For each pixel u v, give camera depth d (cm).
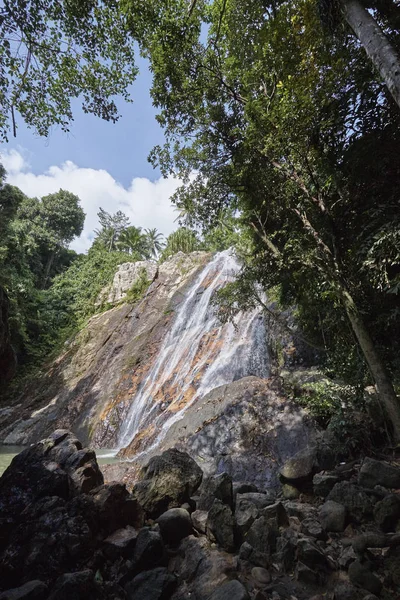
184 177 793
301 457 483
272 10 699
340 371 657
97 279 3175
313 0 502
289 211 692
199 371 1302
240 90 739
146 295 2531
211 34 759
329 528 321
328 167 561
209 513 308
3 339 786
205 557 274
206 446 705
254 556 269
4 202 1859
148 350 1897
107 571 257
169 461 383
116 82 666
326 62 498
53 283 3712
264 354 1084
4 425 1841
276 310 1106
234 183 730
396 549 265
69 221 4334
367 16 403
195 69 719
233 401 801
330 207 589
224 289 830
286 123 535
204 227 841
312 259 594
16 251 2758
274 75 625
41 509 278
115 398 1622
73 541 252
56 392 2038
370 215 486
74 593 211
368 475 390
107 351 2180
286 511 358
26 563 241
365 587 236
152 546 268
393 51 361
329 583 248
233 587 222
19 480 315
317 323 791
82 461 345
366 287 558
